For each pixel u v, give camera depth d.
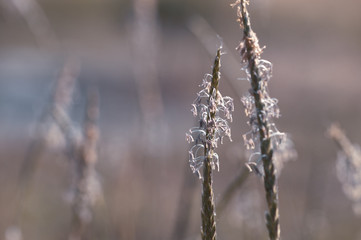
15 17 5.19
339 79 12.20
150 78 6.04
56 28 23.64
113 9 22.75
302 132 6.95
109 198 5.24
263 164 1.42
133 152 5.83
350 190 2.75
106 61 19.22
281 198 6.01
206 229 1.44
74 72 4.07
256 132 1.42
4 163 9.89
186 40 10.98
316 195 5.23
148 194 5.82
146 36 6.17
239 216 3.95
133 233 4.79
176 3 12.03
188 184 3.70
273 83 11.92
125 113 12.12
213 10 10.22
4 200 7.94
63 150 3.47
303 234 4.92
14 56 18.83
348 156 2.70
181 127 11.71
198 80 8.12
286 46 12.14
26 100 14.26
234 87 3.16
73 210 3.43
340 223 6.30
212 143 1.41
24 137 11.63
